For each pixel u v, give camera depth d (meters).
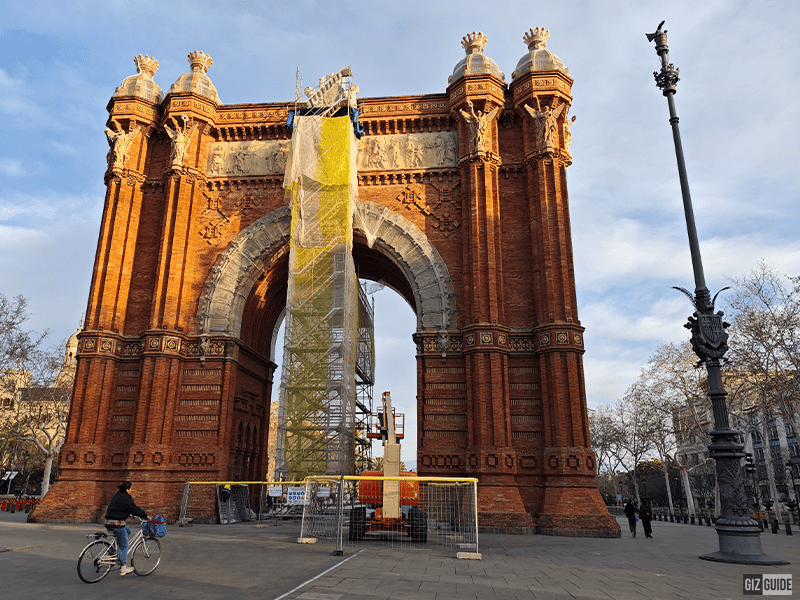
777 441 88.56
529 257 38.03
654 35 24.59
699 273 21.78
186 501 33.09
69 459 34.69
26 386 58.31
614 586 14.02
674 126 23.36
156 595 11.53
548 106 39.53
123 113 41.84
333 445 35.75
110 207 40.22
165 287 38.34
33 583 12.70
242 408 40.94
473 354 35.28
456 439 34.72
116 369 37.62
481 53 41.78
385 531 25.72
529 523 31.09
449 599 11.70
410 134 42.41
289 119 42.06
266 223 41.09
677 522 56.91
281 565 16.27
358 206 40.91
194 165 41.94
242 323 41.19
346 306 37.69
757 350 44.00
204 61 44.94
